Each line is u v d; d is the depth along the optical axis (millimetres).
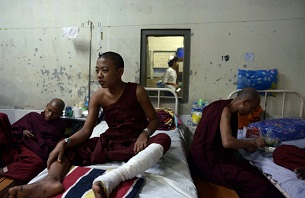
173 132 2158
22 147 1868
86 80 2836
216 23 2604
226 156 1688
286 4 2508
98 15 2727
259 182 1499
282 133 2025
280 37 2553
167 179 1181
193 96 2721
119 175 1081
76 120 2617
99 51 2770
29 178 1692
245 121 2408
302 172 1374
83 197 994
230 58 2629
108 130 1528
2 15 2840
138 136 1510
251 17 2561
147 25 2678
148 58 2742
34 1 2779
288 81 2600
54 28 2793
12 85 2939
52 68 2859
